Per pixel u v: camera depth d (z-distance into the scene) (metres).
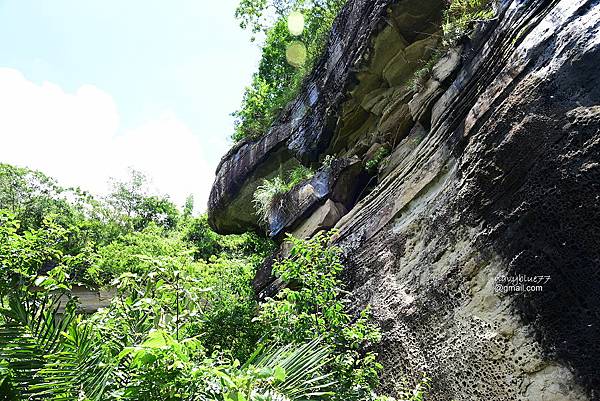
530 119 4.55
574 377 3.83
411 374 5.48
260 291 9.84
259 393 2.70
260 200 11.52
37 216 26.39
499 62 5.52
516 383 4.29
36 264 4.39
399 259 6.42
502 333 4.51
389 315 6.06
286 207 10.38
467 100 5.98
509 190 4.72
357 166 9.46
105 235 25.61
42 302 3.52
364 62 9.02
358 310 6.69
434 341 5.32
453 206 5.59
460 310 5.10
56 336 3.25
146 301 3.66
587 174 3.95
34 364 3.15
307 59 12.82
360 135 10.23
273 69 20.47
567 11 4.71
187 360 2.66
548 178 4.29
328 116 10.44
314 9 16.02
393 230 6.80
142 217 36.94
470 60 6.17
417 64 8.55
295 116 12.16
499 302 4.64
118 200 35.97
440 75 6.80
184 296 4.11
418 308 5.67
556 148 4.27
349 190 9.54
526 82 4.79
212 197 15.19
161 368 2.66
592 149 3.96
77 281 4.98
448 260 5.48
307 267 6.07
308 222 9.73
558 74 4.47
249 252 18.66
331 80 10.18
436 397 5.09
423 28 8.27
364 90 9.54
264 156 13.15
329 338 5.09
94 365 2.99
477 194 5.15
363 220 7.60
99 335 3.42
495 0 6.05
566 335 3.93
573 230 4.01
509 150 4.70
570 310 3.95
